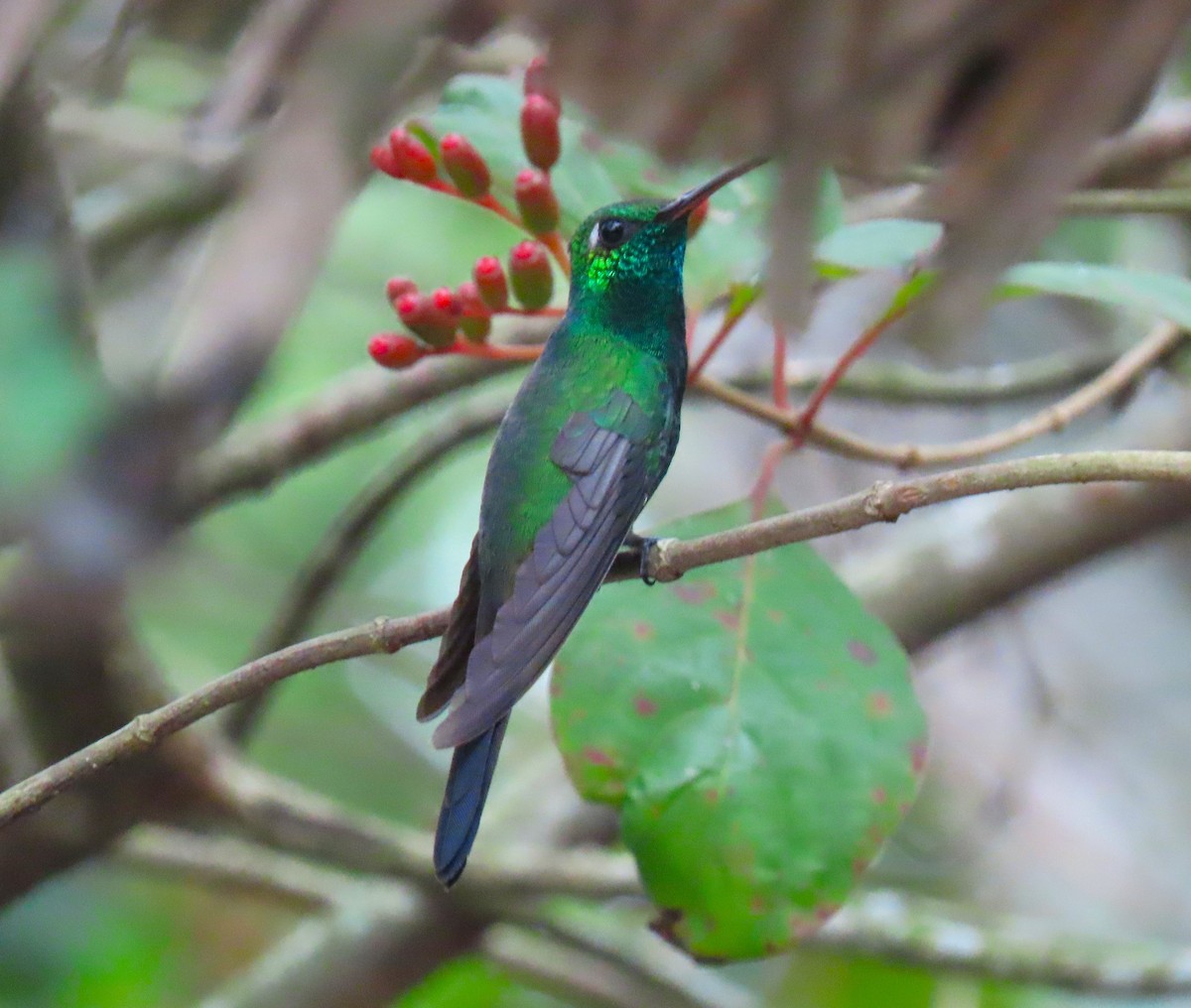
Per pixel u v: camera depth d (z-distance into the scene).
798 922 5.05
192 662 11.12
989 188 2.26
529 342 8.73
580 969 9.45
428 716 5.36
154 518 3.54
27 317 4.76
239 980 9.52
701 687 5.32
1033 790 11.41
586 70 2.35
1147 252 10.38
